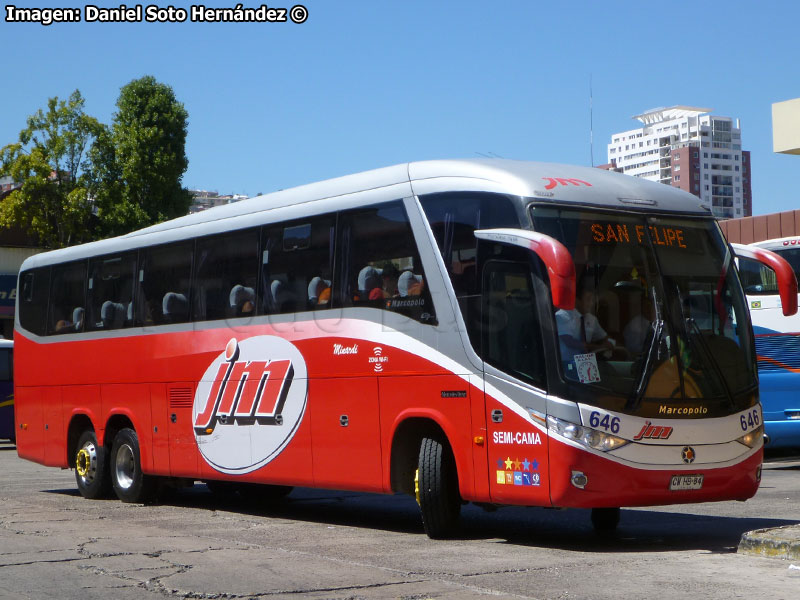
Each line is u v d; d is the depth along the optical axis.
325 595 7.45
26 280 17.50
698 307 9.77
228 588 7.77
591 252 9.41
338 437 11.20
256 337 12.52
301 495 15.96
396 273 10.65
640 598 7.11
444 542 10.20
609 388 9.08
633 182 10.17
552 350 9.15
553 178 9.78
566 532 10.91
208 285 13.48
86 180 45.84
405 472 10.63
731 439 9.57
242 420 12.65
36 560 9.20
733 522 11.52
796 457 21.75
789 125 28.23
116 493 15.03
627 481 9.04
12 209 44.88
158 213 46.25
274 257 12.40
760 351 18.28
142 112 47.03
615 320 9.32
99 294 15.68
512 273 9.52
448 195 10.19
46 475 20.62
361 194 11.23
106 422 15.30
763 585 7.54
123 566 8.86
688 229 10.02
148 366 14.43
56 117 45.50
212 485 15.79
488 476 9.59
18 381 17.42
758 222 27.78
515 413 9.36
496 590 7.50
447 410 9.97
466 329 9.85
